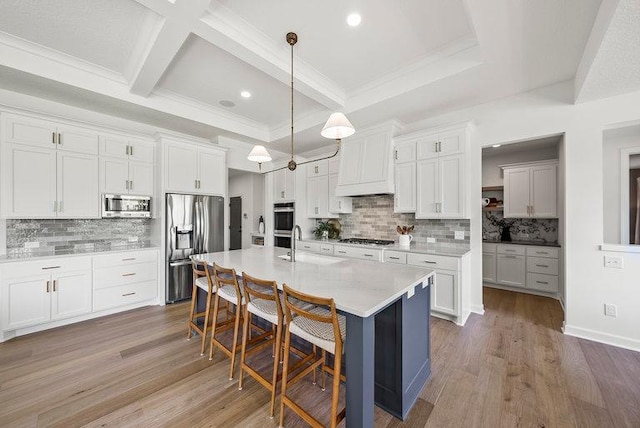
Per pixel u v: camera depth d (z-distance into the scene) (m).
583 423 1.58
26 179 2.85
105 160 3.40
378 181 3.81
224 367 2.17
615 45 1.75
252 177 6.59
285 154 5.61
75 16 2.14
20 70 2.49
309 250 4.60
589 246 2.63
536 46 2.17
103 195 3.38
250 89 3.31
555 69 2.52
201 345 2.54
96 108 3.36
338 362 1.39
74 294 3.00
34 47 2.50
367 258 3.76
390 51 2.55
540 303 3.72
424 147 3.47
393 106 3.29
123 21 2.20
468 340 2.62
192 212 3.97
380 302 1.39
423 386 1.92
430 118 3.67
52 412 1.68
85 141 3.25
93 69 2.86
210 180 4.25
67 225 3.37
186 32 2.09
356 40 2.39
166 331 2.84
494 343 2.55
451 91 2.92
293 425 1.58
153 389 1.90
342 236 4.85
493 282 4.53
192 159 4.04
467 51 2.49
